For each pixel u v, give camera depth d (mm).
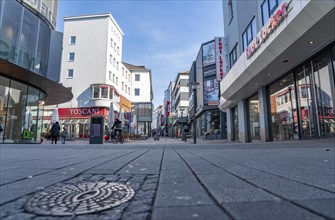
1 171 3248
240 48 19875
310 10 8523
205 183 2373
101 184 2361
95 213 1474
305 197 1775
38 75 16656
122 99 49625
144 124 61375
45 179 2633
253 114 19531
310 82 11820
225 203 1644
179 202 1697
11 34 14828
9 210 1519
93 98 39188
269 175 2805
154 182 2486
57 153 6809
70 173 3070
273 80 15750
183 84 65688
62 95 22609
